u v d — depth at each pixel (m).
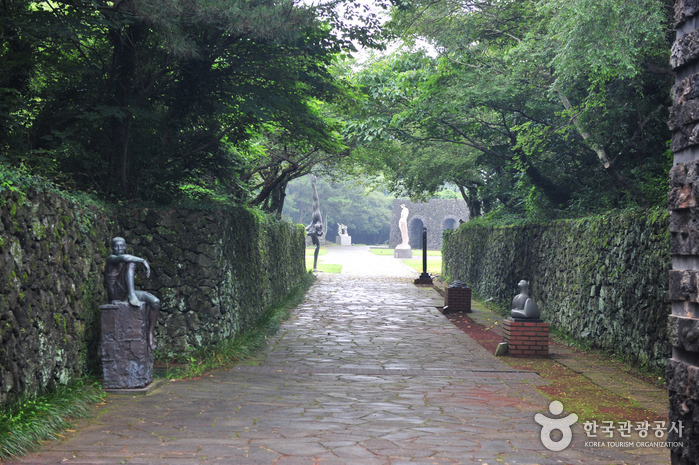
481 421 5.09
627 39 8.27
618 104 11.34
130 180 8.72
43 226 5.38
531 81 13.20
